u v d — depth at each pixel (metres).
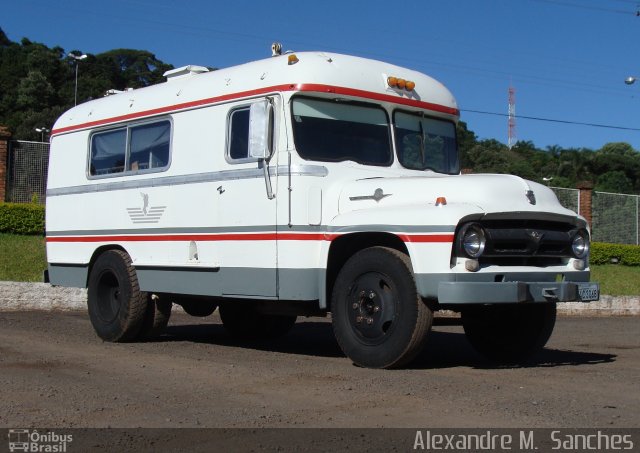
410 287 7.45
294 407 6.23
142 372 7.86
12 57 73.50
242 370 7.93
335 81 8.56
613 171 53.94
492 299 7.26
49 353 9.13
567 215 7.92
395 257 7.55
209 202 9.17
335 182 8.38
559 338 12.50
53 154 11.76
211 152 9.21
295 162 8.26
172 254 9.66
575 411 6.12
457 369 8.10
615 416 5.99
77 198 11.17
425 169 9.24
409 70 9.52
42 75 64.25
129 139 10.47
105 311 10.60
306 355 9.29
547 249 7.85
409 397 6.52
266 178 8.48
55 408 6.23
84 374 7.73
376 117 8.93
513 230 7.53
